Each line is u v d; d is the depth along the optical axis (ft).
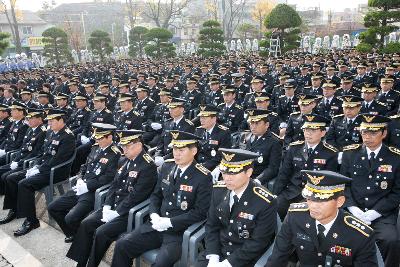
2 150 25.79
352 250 9.96
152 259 13.61
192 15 219.61
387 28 60.34
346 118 22.31
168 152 23.11
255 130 18.85
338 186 9.53
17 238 18.31
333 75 40.19
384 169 14.47
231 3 159.43
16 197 20.34
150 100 34.65
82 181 18.04
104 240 14.75
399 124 21.30
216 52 100.32
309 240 10.44
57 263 16.07
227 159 11.57
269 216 11.73
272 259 11.04
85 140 26.81
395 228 13.39
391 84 29.27
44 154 21.48
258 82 33.32
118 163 17.60
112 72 67.41
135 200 15.49
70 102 41.39
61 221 17.88
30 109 23.66
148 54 113.39
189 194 14.08
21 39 157.99
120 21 210.38
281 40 82.53
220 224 12.79
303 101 23.07
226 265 11.62
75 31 167.94
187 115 36.32
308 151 16.71
